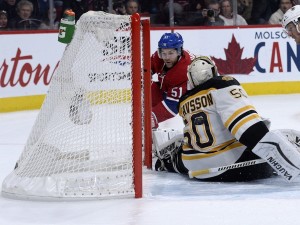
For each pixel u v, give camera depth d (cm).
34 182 697
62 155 699
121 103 695
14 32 1518
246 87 1764
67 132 704
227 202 654
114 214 625
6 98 1516
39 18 1662
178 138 803
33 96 1558
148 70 818
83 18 702
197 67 730
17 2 1628
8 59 1514
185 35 1712
